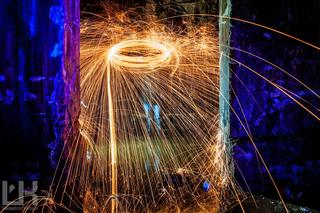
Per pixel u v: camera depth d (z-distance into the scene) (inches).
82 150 124.7
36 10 97.2
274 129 125.1
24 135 99.6
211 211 146.5
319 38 122.6
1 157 98.9
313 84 124.2
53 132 100.8
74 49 114.8
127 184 179.6
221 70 135.5
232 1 120.4
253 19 121.0
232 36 121.2
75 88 116.1
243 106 123.5
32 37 97.6
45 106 99.8
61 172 102.3
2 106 98.0
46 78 99.2
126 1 325.4
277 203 123.6
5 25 96.3
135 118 311.4
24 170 99.8
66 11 102.9
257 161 125.5
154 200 159.9
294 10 121.0
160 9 324.2
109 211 148.2
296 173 126.4
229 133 125.0
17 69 97.9
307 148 126.3
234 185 126.7
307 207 122.0
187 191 168.6
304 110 124.9
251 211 124.0
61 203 102.5
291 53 122.9
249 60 122.1
